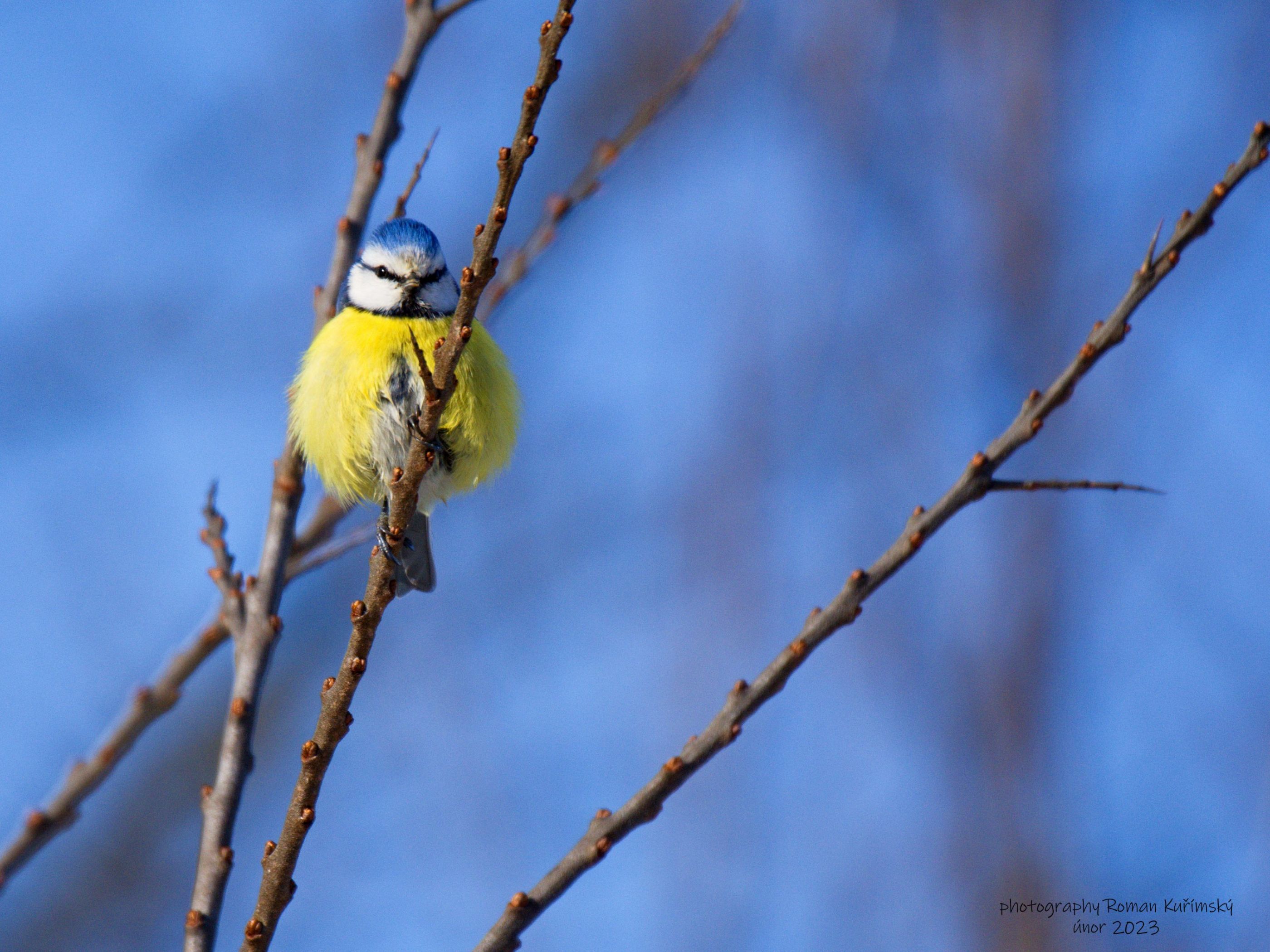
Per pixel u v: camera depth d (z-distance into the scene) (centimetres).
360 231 890
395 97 897
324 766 604
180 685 781
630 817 604
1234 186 597
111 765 757
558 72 574
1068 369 612
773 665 612
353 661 607
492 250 612
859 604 611
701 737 611
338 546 916
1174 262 601
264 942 595
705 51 977
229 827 702
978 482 610
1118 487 607
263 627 766
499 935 593
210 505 794
